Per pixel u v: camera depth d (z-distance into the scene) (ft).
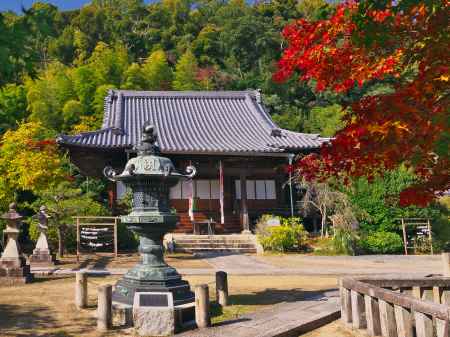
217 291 25.07
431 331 14.62
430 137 14.46
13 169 64.95
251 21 178.91
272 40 169.58
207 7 243.40
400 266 44.75
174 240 62.08
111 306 19.89
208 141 73.10
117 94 91.09
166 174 22.39
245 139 75.87
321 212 64.08
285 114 143.54
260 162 77.10
